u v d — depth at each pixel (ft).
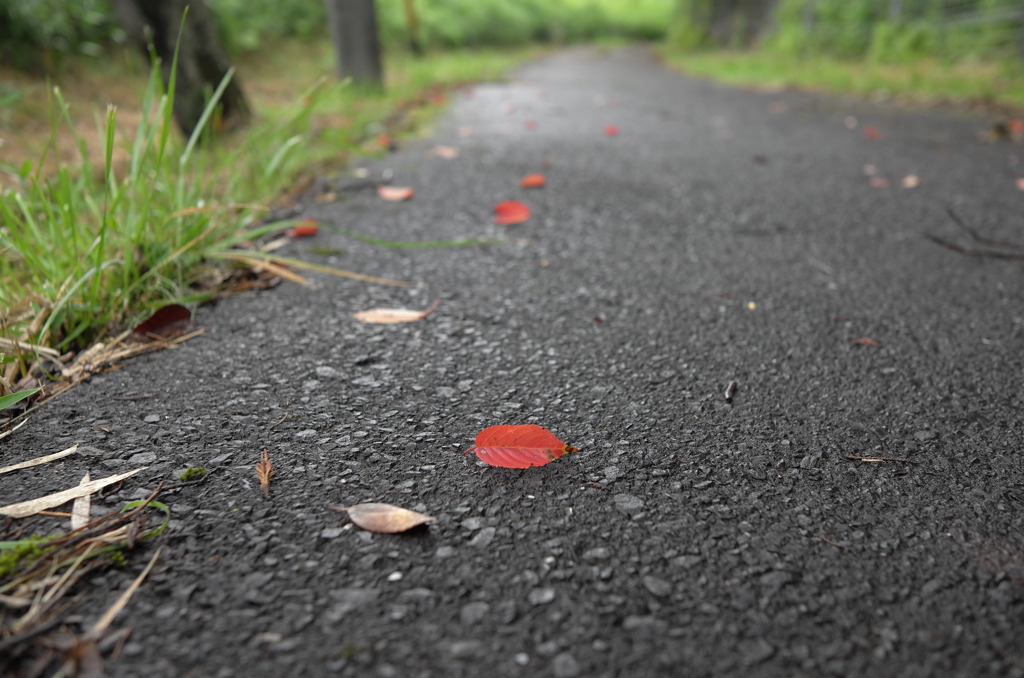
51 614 2.02
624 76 18.39
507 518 2.33
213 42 6.07
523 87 13.74
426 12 23.61
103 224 3.04
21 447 2.52
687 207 4.94
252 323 3.26
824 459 2.57
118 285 3.27
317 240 4.17
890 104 11.27
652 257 4.06
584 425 2.71
